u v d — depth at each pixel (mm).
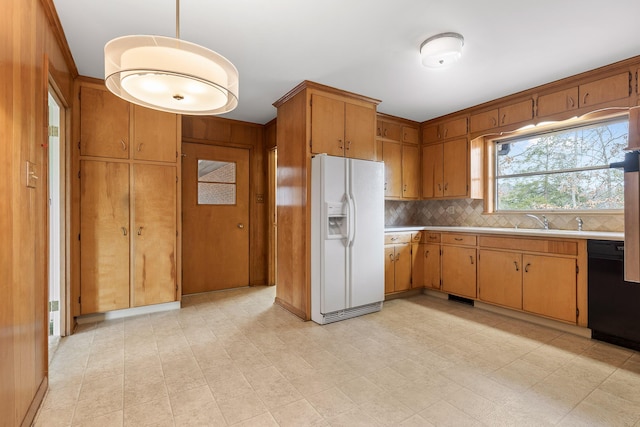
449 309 3438
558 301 2768
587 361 2211
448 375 2020
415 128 4473
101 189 2975
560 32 2207
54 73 2127
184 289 3961
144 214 3170
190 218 4012
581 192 3213
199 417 1607
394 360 2225
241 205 4375
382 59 2613
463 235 3584
